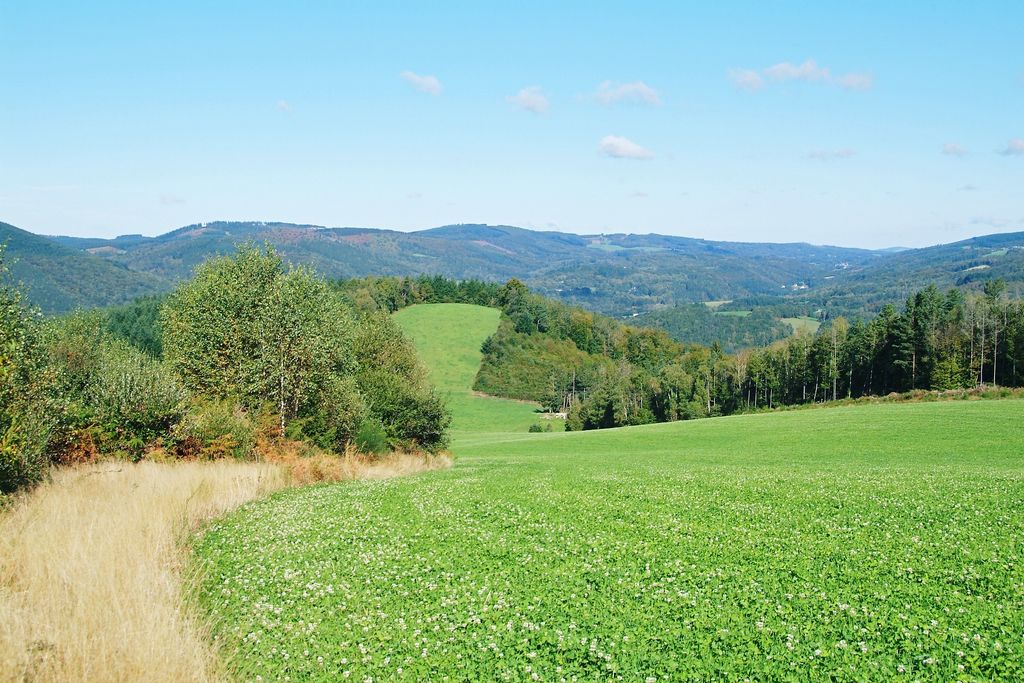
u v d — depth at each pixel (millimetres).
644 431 80312
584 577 14555
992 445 48531
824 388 120562
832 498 24047
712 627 11375
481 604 12781
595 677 9680
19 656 9000
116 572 12555
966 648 10102
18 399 21547
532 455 61344
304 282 47875
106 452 29484
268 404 39375
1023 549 15797
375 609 12703
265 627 11820
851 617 11492
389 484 31484
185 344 45500
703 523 20172
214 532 19000
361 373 49938
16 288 23594
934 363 101438
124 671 8992
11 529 15211
